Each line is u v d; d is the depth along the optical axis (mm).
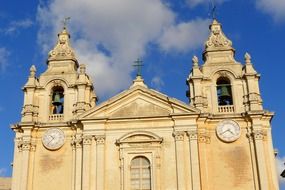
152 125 40031
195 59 42969
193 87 41812
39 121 42219
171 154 38906
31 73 44031
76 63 46031
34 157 40719
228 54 43719
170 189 37719
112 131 40250
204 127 39938
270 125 39906
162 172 38406
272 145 39125
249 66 42219
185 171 38125
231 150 39219
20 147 40969
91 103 44344
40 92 43531
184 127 39500
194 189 37250
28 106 42469
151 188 37969
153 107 40875
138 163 39219
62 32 47250
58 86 44031
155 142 39250
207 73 42500
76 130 41125
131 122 40312
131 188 38438
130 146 39375
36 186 39594
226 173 38406
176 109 40406
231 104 41844
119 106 41156
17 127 41719
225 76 42562
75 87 43312
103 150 39531
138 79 42594
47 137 41125
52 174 39906
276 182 37781
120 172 38781
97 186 38125
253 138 39281
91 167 39125
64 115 42375
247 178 38125
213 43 44625
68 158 40406
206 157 39000
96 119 40375
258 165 38031
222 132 39750
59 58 45219
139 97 41344
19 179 39656
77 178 39000
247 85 41562
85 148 39688
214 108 41156
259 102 40750
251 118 39750
